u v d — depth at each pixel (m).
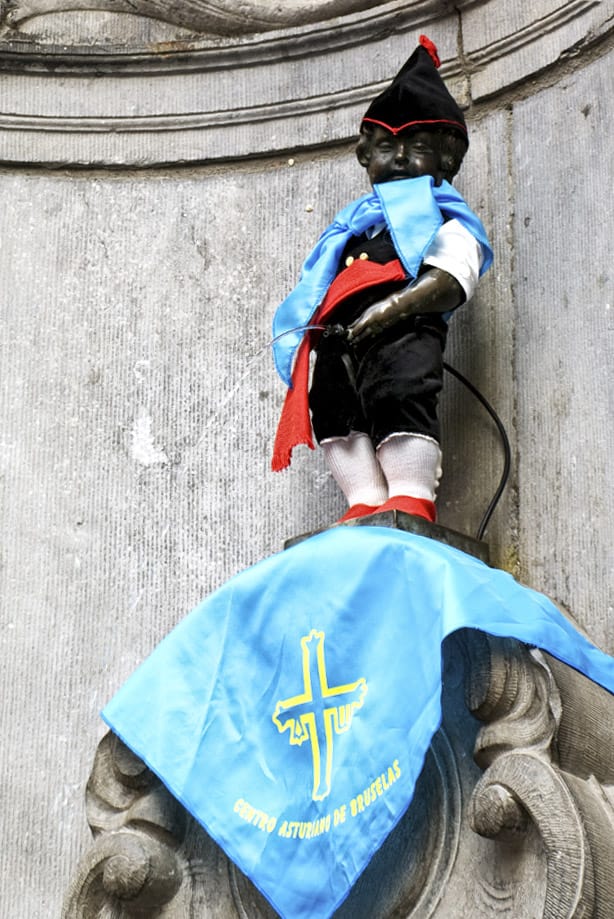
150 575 5.50
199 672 4.42
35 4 6.39
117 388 5.77
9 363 5.83
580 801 3.79
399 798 3.83
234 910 4.34
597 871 3.68
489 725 4.00
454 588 3.91
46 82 6.18
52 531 5.60
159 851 4.39
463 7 5.73
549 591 4.88
